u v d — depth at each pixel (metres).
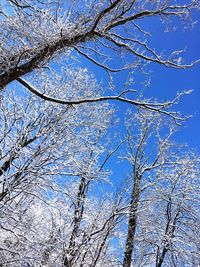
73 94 9.14
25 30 6.08
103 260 10.59
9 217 7.47
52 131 8.38
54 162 8.23
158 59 7.29
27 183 7.86
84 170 9.14
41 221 8.96
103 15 6.16
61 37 6.17
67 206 8.93
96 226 10.16
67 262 8.84
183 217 14.34
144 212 12.95
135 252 13.57
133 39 7.17
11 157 7.69
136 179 13.48
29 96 8.65
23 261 7.54
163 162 15.05
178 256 13.59
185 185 14.79
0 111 8.22
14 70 6.03
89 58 7.04
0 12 6.17
